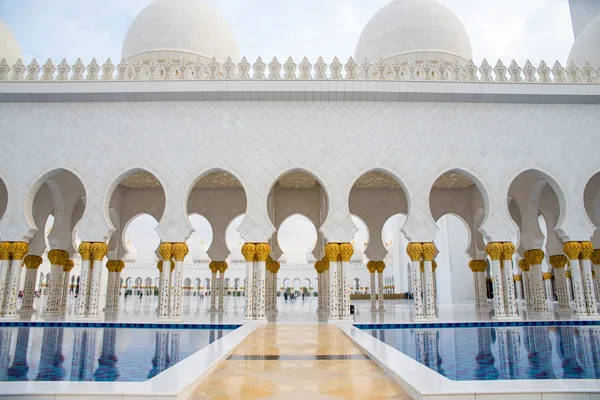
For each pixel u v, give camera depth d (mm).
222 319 10531
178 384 3551
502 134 10570
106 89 10352
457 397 3277
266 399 3451
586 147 10602
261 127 10484
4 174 10203
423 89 10469
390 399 3453
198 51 13891
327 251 10094
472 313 12188
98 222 10070
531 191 12617
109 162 10312
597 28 13289
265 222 10094
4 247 9953
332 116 10555
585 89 10594
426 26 13844
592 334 7891
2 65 10539
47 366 4844
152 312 12617
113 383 3588
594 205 13062
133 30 14281
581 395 3346
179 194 10188
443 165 10383
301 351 5723
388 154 10398
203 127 10477
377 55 14055
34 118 10477
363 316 11523
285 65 10555
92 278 9953
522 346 6402
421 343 6734
